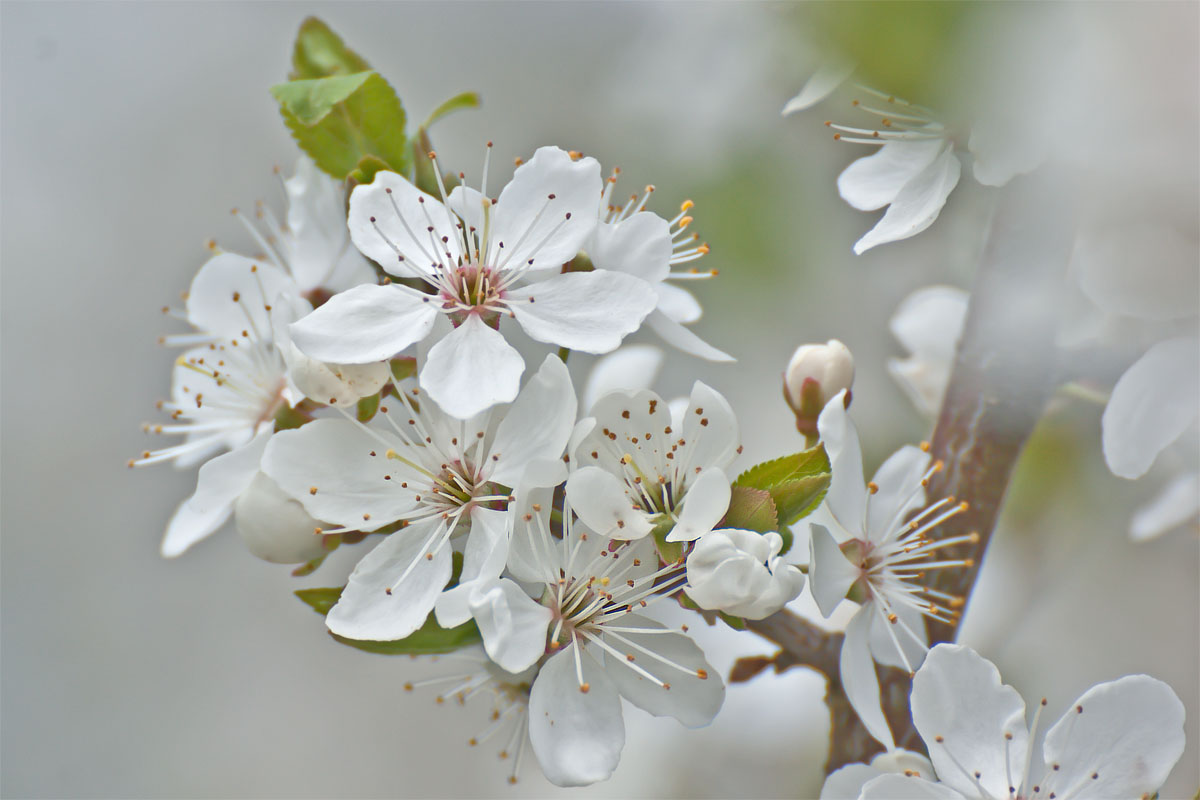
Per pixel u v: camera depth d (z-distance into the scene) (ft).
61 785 0.98
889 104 0.63
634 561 0.60
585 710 0.60
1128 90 0.51
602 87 0.77
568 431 0.60
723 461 0.61
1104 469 0.76
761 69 0.68
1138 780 0.59
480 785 0.98
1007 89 0.51
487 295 0.62
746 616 0.59
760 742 0.80
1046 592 0.78
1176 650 0.79
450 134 0.92
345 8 0.97
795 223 0.70
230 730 1.01
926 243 0.77
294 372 0.61
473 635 0.61
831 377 0.64
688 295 0.66
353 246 0.66
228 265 0.67
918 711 0.60
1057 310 0.63
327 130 0.63
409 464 0.62
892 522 0.63
